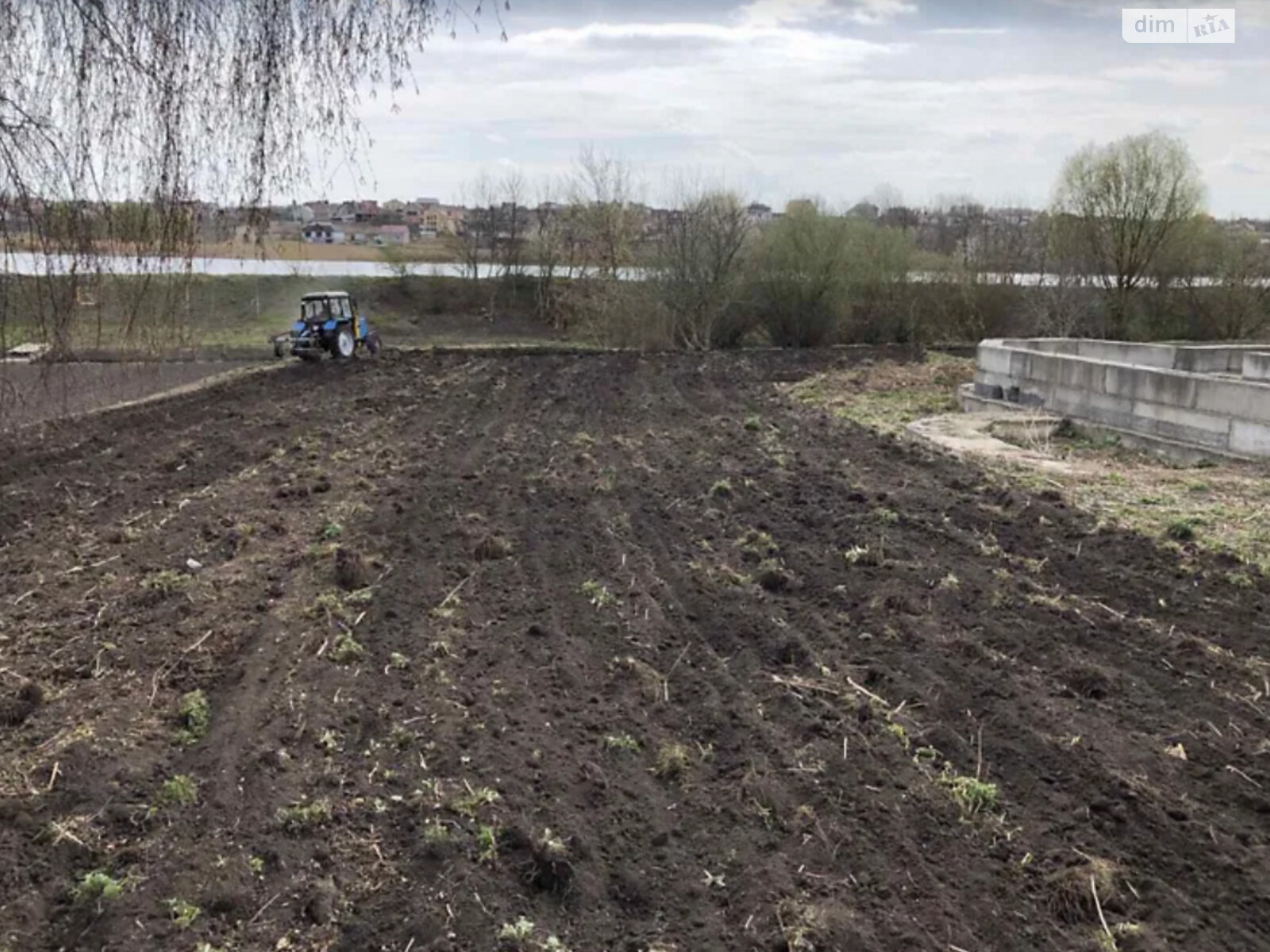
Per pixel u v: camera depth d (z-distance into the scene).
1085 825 4.27
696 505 9.90
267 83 4.19
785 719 5.25
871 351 26.44
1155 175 27.34
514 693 5.58
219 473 11.71
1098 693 5.54
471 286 40.00
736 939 3.58
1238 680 5.67
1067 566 7.66
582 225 33.69
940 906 3.74
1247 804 4.42
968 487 10.34
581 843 4.09
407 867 3.99
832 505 9.74
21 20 3.98
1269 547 7.89
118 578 7.74
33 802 4.45
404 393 18.48
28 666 6.00
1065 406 14.31
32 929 3.64
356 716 5.27
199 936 3.59
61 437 13.48
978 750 4.91
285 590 7.31
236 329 30.48
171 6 4.08
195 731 5.15
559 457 12.41
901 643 6.24
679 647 6.29
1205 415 11.86
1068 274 28.42
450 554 8.24
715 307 29.06
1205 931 3.60
